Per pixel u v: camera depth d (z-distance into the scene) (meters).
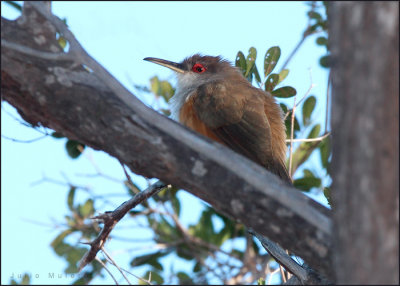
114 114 8.55
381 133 6.87
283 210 8.20
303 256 8.30
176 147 8.51
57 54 8.62
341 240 7.00
